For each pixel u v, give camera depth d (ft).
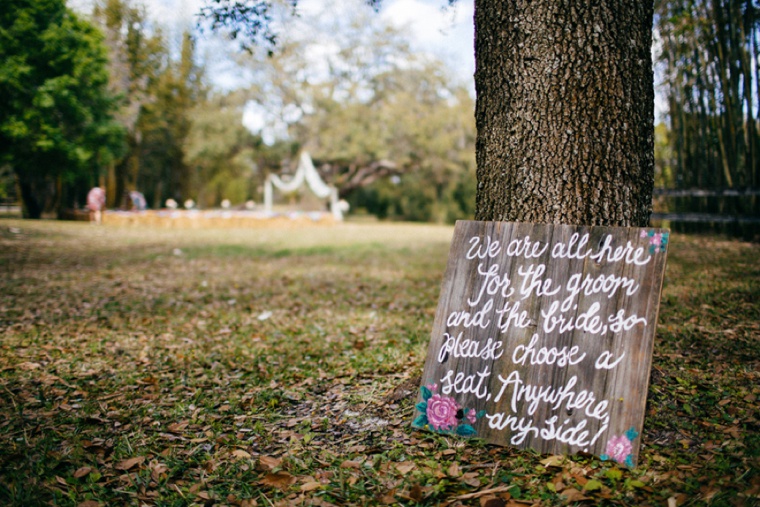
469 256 10.46
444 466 8.84
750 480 7.55
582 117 10.02
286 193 127.44
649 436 9.32
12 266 34.63
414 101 107.14
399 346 16.70
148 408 12.12
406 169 113.70
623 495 7.62
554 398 9.29
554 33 10.05
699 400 10.38
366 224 100.37
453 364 10.17
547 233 9.91
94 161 82.53
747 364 12.28
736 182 33.60
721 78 33.14
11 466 9.15
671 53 36.14
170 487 8.69
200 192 135.23
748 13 31.09
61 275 31.68
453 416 9.98
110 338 18.43
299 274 33.01
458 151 107.14
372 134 105.60
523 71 10.33
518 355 9.71
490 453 9.29
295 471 9.07
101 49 75.41
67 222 76.69
